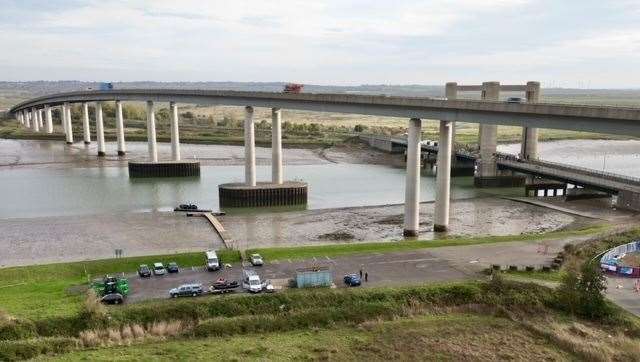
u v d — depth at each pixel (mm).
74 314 50312
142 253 76188
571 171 133000
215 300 53750
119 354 45500
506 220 105750
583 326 51938
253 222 100562
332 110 114438
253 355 45781
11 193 127750
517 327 52125
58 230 89625
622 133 69312
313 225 99250
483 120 88062
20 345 45500
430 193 137250
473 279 60625
